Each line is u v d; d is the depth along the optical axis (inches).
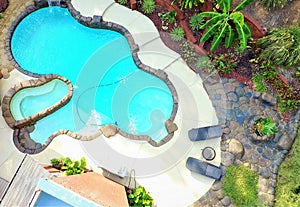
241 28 628.1
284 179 653.9
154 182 652.7
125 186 646.5
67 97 693.3
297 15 709.3
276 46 673.0
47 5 742.5
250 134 677.3
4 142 661.9
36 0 730.8
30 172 503.8
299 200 631.2
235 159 667.4
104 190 549.3
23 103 693.3
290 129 682.8
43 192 427.8
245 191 647.8
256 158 670.5
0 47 717.9
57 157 657.0
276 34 677.9
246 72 710.5
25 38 733.3
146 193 626.5
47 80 697.6
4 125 669.9
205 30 720.3
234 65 710.5
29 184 485.1
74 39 737.0
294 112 692.7
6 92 691.4
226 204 642.2
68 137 669.9
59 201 427.5
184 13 738.2
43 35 736.3
